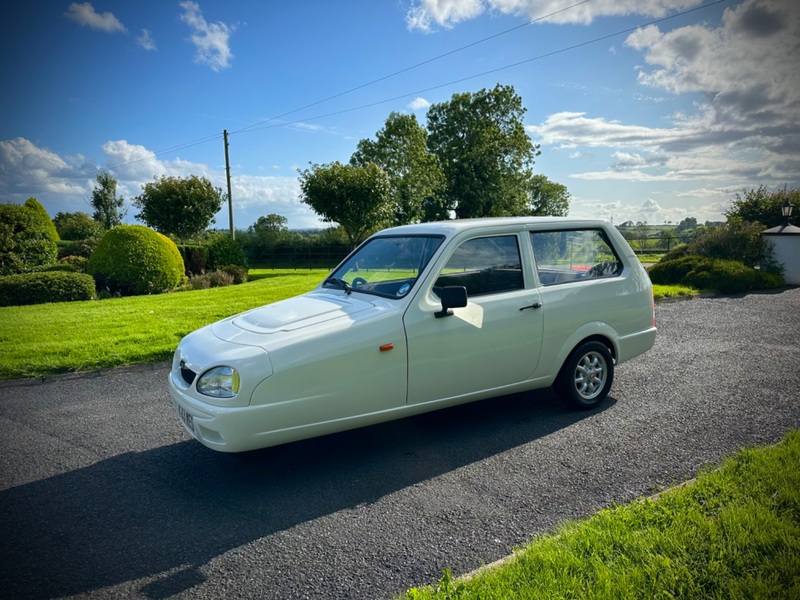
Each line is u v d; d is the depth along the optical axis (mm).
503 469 3844
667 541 2605
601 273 5137
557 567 2469
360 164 41719
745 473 3270
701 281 13781
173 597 2570
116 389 6172
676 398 5301
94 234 35125
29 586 2670
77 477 3943
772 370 6215
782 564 2373
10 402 5750
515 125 46750
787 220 16109
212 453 4340
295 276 23312
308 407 3611
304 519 3268
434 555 2840
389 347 3863
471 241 4430
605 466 3828
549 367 4738
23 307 12484
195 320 9875
